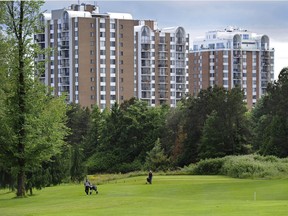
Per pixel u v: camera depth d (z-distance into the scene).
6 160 76.50
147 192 72.88
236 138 146.75
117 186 83.38
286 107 135.25
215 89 153.62
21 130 74.88
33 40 81.81
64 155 91.12
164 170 144.38
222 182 84.56
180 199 61.69
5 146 74.94
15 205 63.66
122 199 61.56
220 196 65.06
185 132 154.25
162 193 71.25
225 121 147.50
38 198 71.50
